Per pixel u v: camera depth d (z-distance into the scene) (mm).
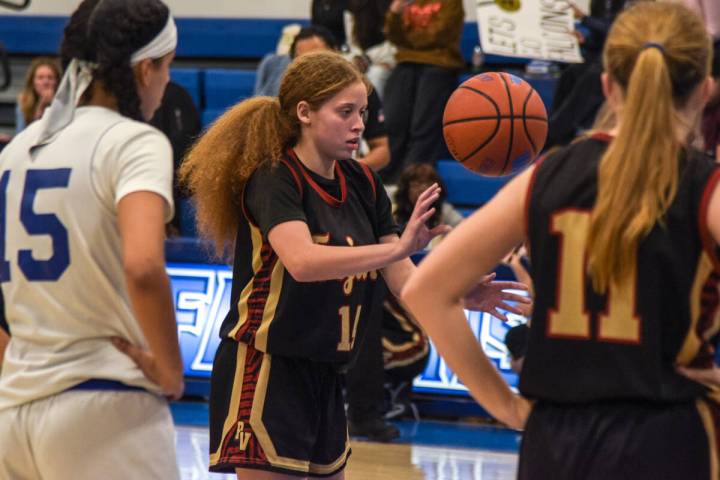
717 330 4227
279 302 6559
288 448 6578
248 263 6703
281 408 6598
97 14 5090
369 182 7051
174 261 14422
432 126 16516
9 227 5113
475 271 4379
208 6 21375
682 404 4172
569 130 15188
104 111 5129
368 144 13883
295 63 6766
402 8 16562
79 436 4895
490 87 7137
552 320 4250
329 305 6629
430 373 14102
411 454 12195
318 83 6602
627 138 4078
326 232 6629
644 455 4086
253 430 6582
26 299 5070
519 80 7258
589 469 4141
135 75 5137
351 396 13023
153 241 4727
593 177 4188
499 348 13375
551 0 14688
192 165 6941
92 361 4945
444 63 16656
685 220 4070
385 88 16781
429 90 16469
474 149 7090
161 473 5027
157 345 4812
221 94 19312
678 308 4113
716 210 4027
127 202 4801
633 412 4137
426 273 4395
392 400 14094
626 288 4113
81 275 4965
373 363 12945
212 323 14305
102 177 4941
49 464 4941
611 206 4082
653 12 4254
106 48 5051
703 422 4184
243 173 6648
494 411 4582
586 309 4191
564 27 14617
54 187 5000
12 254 5094
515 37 14531
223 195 6820
